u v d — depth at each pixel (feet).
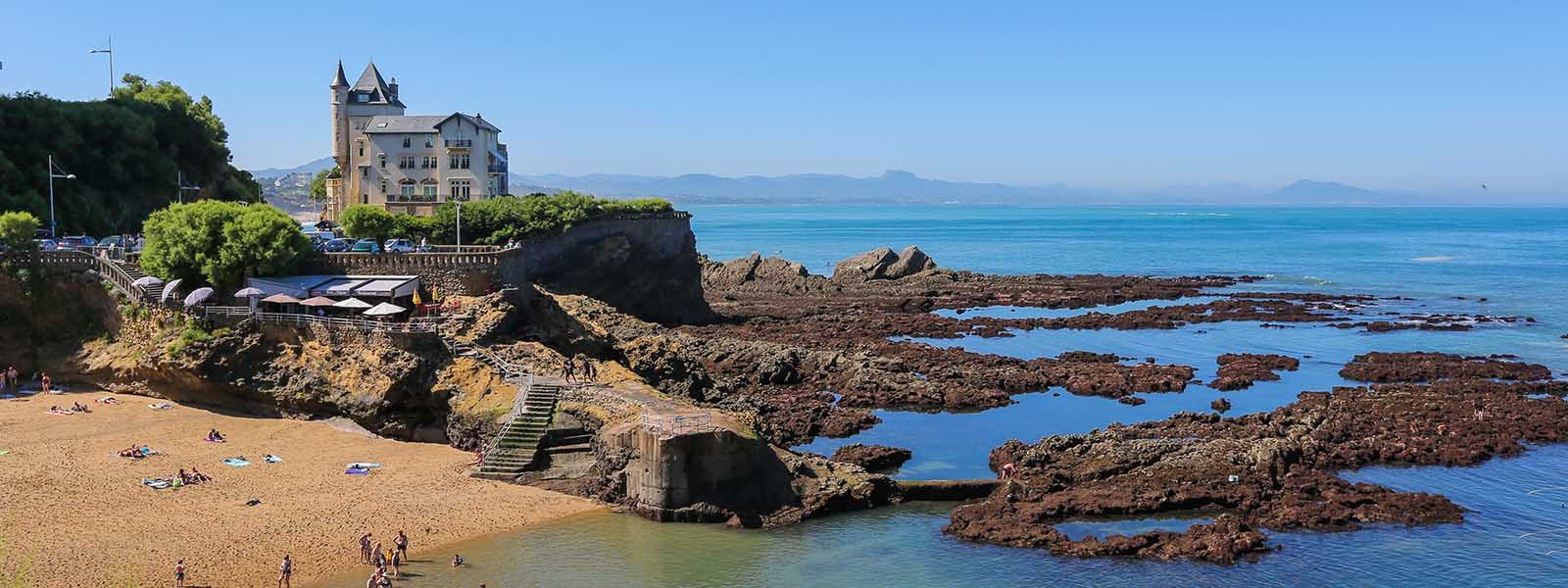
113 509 229.04
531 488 246.06
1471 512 240.94
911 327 503.61
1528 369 388.98
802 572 210.18
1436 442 287.89
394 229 456.45
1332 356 433.89
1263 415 312.29
